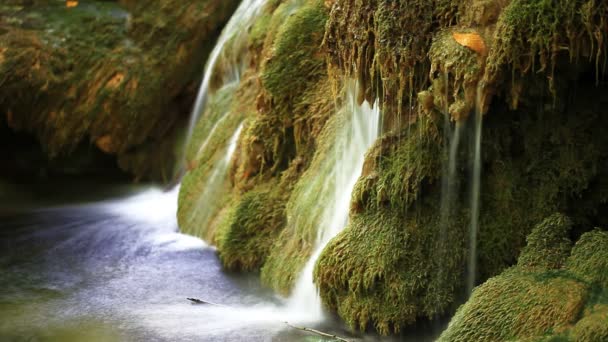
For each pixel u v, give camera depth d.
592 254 3.82
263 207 6.54
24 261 6.99
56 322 5.27
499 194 4.47
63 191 10.72
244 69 9.12
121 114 11.05
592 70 4.08
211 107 9.43
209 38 11.29
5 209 9.56
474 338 3.77
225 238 6.57
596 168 4.33
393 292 4.57
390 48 4.42
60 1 11.45
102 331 5.06
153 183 11.23
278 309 5.46
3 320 5.32
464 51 4.04
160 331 5.00
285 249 5.99
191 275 6.39
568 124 4.32
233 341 4.75
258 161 6.79
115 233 8.02
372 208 4.86
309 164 6.40
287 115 6.58
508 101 4.13
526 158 4.45
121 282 6.23
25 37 10.80
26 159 11.59
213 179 7.75
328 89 6.39
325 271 4.90
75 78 10.91
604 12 3.57
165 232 7.96
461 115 4.08
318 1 6.80
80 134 11.07
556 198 4.39
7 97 10.64
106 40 11.20
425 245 4.60
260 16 8.82
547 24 3.73
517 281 3.91
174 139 11.34
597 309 3.48
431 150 4.53
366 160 4.92
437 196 4.59
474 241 4.48
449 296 4.49
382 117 4.86
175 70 11.21
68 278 6.40
